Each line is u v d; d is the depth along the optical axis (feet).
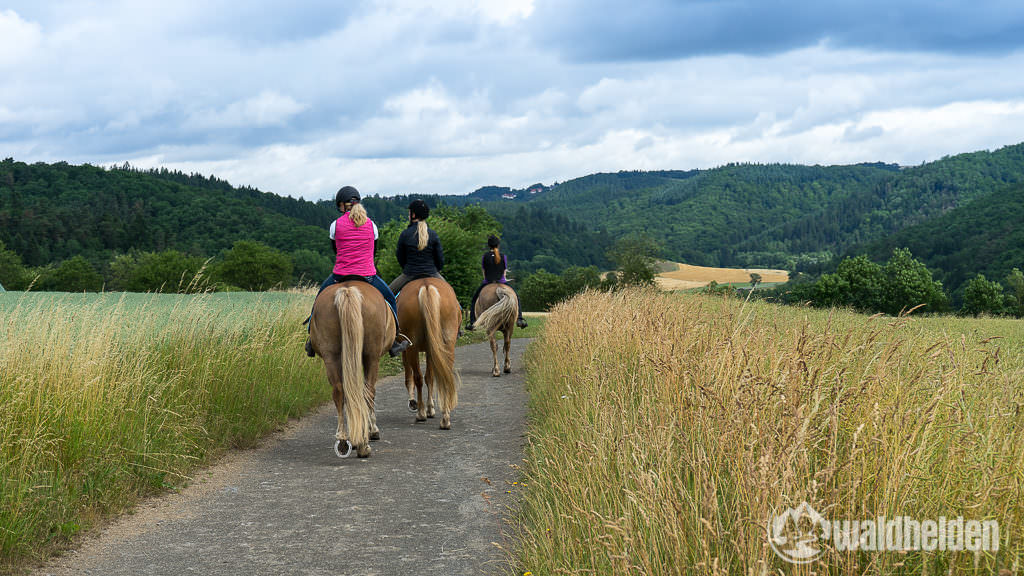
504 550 15.03
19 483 16.84
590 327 32.30
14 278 338.54
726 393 14.88
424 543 16.35
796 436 10.81
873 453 11.05
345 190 26.89
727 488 12.49
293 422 31.04
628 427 16.49
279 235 628.69
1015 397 12.66
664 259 294.46
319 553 15.81
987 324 56.44
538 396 32.55
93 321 25.29
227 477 22.13
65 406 20.29
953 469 10.82
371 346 24.52
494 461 23.85
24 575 14.32
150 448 21.71
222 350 30.22
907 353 15.84
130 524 17.65
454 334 29.50
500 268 48.65
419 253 30.89
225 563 15.25
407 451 25.57
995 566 9.24
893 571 9.56
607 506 13.43
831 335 16.84
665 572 10.89
